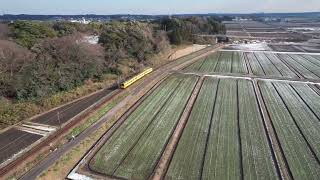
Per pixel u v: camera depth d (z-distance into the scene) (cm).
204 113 4934
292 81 7219
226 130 4247
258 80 7281
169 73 7906
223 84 6862
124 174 3161
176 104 5394
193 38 13762
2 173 3052
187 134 4112
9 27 6962
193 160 3438
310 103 5497
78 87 5919
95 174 3158
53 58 5912
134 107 5197
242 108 5194
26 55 5456
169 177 3111
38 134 3994
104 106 5019
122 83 6094
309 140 3959
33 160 3309
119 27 9838
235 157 3509
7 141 3803
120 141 3906
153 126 4391
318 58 10744
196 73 7994
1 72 4947
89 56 6638
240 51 12569
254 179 3088
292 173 3197
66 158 3391
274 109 5162
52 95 5281
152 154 3581
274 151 3644
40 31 7131
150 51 9450
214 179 3081
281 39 17075
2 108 4444
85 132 4050
